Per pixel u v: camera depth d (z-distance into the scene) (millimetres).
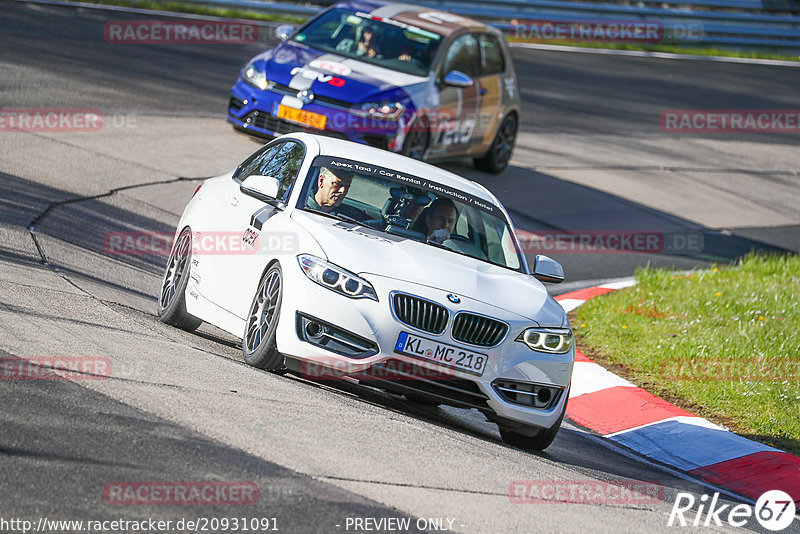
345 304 22328
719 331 36938
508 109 58875
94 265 31766
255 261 24797
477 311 22938
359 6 55656
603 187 62125
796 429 29125
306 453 17828
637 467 25250
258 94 50281
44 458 15344
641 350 34938
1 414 16609
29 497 14070
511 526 16656
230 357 25000
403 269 23266
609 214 57062
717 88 99125
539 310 24141
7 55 58906
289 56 51719
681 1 118375
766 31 123125
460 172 58156
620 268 48000
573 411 30141
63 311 24344
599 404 30234
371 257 23281
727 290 42938
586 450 26016
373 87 49375
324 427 19578
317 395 22281
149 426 17469
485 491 18281
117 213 38844
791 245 58844
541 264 27234
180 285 28156
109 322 24609
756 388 31656
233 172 30594
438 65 52750
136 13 81250
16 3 75375
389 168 27438
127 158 46156
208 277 26922
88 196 39688
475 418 27828
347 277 22562
